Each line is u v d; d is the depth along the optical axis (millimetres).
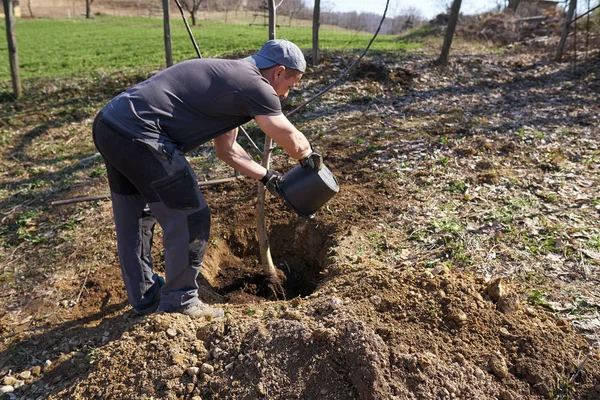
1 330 3178
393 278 2869
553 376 2279
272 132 2482
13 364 2857
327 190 2887
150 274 3059
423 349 2375
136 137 2391
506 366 2326
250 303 3270
